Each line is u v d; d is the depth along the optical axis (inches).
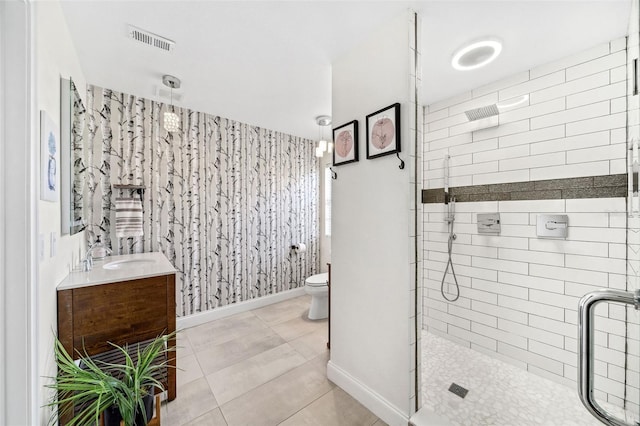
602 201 66.5
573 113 70.9
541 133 76.5
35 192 38.6
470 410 64.7
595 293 25.3
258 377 77.4
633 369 57.3
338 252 74.7
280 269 145.3
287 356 88.6
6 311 36.1
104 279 61.7
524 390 71.4
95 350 60.2
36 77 38.7
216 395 69.9
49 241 48.3
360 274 68.0
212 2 55.8
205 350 92.4
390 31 60.8
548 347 75.3
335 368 74.7
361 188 67.9
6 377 36.1
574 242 70.8
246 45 70.2
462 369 80.8
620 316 63.5
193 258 114.0
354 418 62.2
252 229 133.2
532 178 78.2
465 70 79.5
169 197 107.8
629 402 58.2
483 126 88.3
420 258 59.2
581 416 62.6
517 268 81.3
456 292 96.1
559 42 66.3
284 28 63.7
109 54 73.9
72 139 62.2
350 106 71.4
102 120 93.6
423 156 106.7
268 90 95.7
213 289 119.8
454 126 96.6
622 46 64.0
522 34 63.5
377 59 64.0
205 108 111.8
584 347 25.7
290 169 149.3
